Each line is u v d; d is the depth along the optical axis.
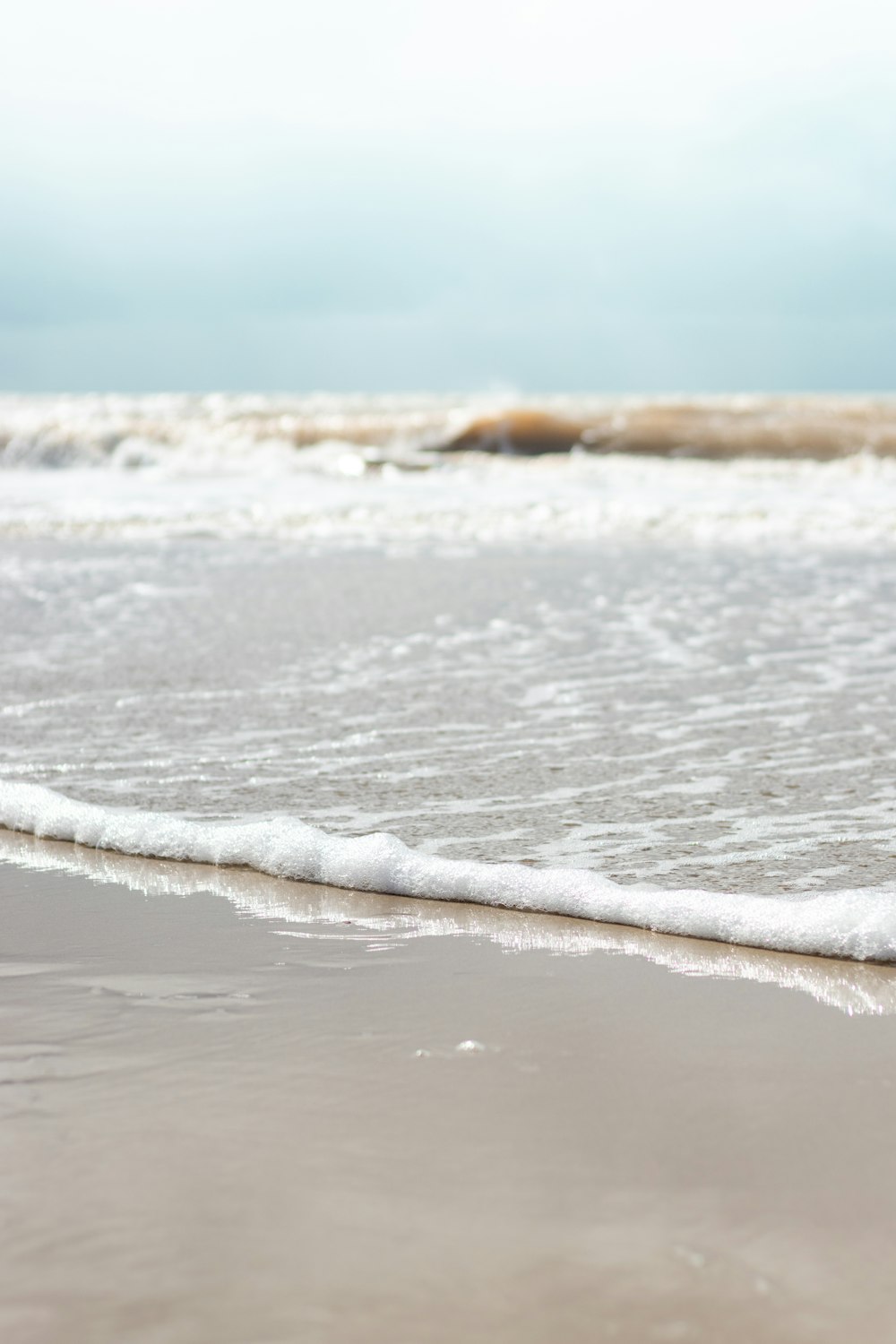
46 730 4.84
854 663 5.97
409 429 20.50
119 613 7.54
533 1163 1.81
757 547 11.06
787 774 4.13
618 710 5.09
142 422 21.05
